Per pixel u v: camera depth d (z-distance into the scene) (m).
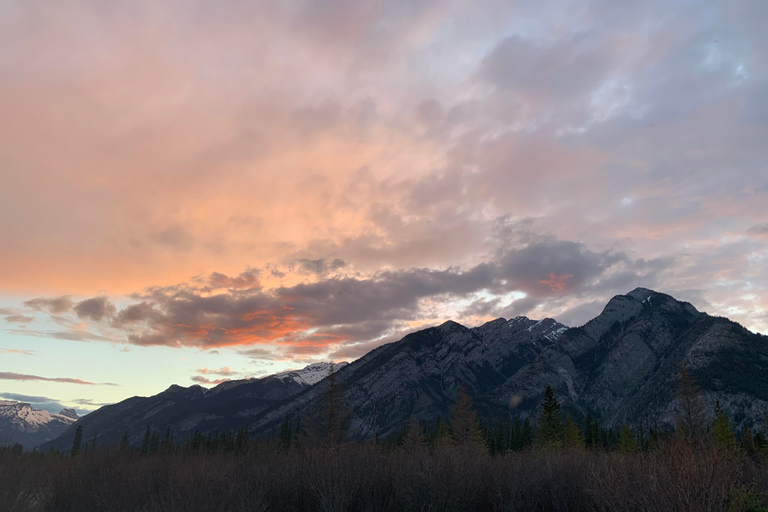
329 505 16.27
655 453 12.01
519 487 17.84
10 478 16.75
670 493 10.25
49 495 17.89
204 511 14.74
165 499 15.56
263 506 16.61
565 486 17.23
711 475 10.16
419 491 17.91
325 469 17.69
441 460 18.70
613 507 11.79
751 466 14.46
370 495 18.03
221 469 18.78
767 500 11.27
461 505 17.64
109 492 16.83
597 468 13.98
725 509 10.02
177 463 18.52
